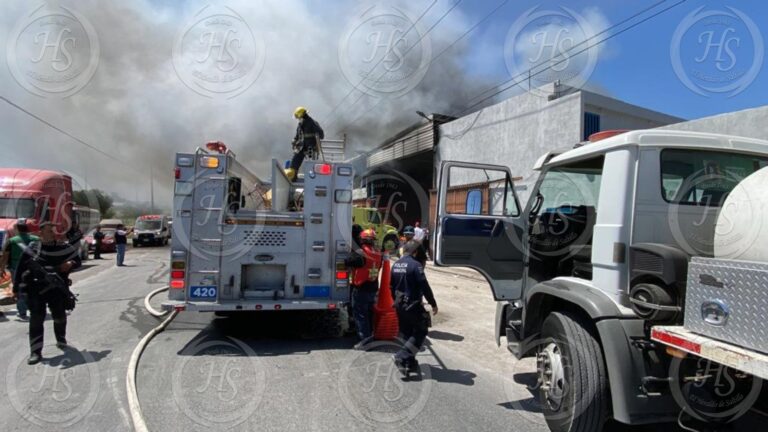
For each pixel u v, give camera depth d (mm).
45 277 5113
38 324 5047
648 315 2715
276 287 5965
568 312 3377
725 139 3203
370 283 5820
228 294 5789
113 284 11703
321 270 6043
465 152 17234
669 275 2650
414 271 4664
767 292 2057
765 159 3297
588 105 12641
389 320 6027
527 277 4480
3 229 13023
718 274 2322
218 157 5781
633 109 13453
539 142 13664
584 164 3936
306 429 3518
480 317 7754
